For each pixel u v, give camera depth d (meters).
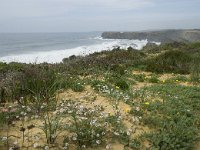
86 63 13.82
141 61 15.37
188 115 6.36
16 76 7.54
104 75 10.29
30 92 6.54
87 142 4.66
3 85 6.82
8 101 6.23
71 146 4.51
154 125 5.61
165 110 6.31
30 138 4.55
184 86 9.16
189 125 5.86
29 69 8.12
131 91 7.82
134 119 5.64
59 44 63.56
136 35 94.75
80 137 4.67
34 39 95.88
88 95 7.09
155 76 12.09
